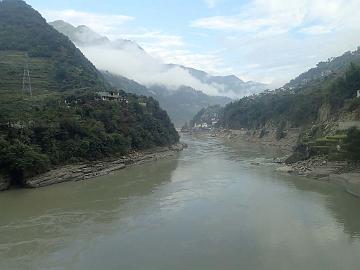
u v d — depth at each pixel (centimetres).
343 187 6856
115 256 3903
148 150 11650
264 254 3912
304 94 17338
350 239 4281
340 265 3638
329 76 19875
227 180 7662
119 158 9606
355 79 12038
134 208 5619
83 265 3706
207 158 11419
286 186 7019
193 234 4509
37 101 10206
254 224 4834
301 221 4931
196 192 6619
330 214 5222
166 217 5172
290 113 16800
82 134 8669
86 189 6862
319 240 4259
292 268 3591
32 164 6969
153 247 4128
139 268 3631
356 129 7919
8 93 11200
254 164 9906
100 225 4850
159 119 14288
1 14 18788
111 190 6788
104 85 15900
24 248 4109
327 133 10350
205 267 3641
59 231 4628
